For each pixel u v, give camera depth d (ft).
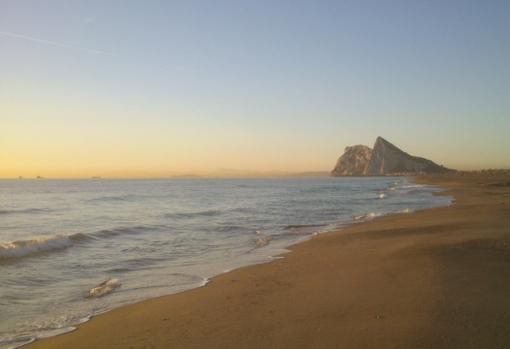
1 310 24.14
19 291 28.19
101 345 18.54
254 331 19.03
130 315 22.89
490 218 59.16
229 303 24.23
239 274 32.53
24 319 22.62
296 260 37.45
